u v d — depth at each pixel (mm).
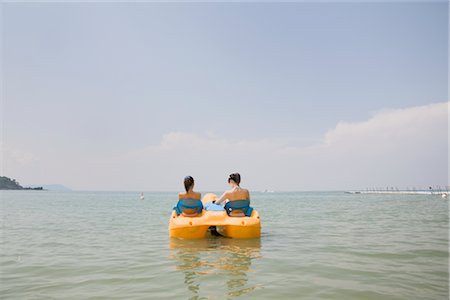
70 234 8641
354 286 3797
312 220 12102
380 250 6016
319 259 5258
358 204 26766
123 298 3432
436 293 3543
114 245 6832
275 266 4785
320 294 3504
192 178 7762
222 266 4809
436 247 6309
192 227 7293
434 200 35625
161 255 5684
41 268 4852
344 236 7875
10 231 9281
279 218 13102
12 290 3785
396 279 4082
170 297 3430
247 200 7773
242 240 7266
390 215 14320
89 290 3748
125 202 33531
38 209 19984
